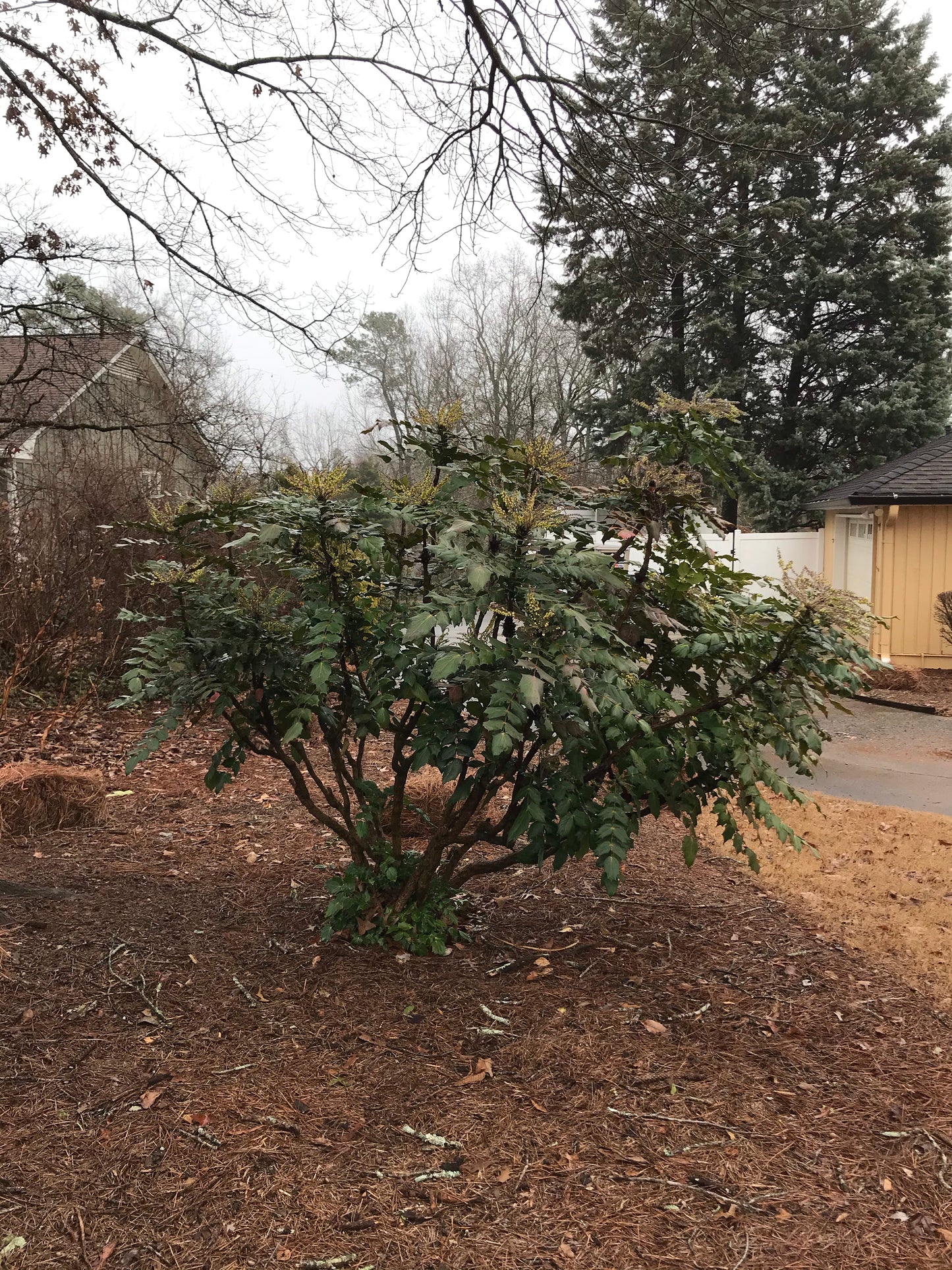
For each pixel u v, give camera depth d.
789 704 3.12
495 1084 2.62
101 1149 2.29
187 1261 1.96
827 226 19.97
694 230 7.04
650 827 5.33
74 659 8.30
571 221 7.05
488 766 2.97
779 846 5.09
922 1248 2.05
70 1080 2.57
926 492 11.87
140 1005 2.99
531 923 3.79
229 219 7.27
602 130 6.47
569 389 27.39
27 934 3.42
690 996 3.19
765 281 20.30
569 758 2.80
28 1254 1.96
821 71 20.36
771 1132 2.45
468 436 3.20
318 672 2.71
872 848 5.16
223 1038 2.81
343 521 2.72
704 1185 2.24
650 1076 2.69
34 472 9.80
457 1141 2.38
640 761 2.93
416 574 3.48
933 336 20.55
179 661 3.17
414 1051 2.78
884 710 10.41
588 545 3.09
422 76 6.26
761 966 3.46
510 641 2.66
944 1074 2.75
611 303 19.48
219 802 5.68
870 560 14.23
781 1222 2.13
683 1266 1.99
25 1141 2.31
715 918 3.93
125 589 8.58
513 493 2.91
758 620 3.12
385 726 3.13
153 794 5.87
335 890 3.50
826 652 3.02
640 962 3.45
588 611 2.82
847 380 21.19
